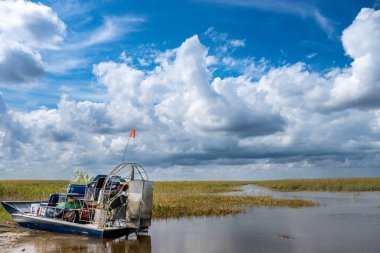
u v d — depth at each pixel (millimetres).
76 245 16438
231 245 16938
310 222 24266
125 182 19328
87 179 27016
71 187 20828
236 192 57375
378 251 15938
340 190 67125
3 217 24000
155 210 27578
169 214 27078
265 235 19531
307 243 17469
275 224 23328
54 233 18969
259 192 57781
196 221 24625
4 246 15992
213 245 17000
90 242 17094
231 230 21000
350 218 26219
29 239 17562
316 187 68625
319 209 32250
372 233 20203
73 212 19641
